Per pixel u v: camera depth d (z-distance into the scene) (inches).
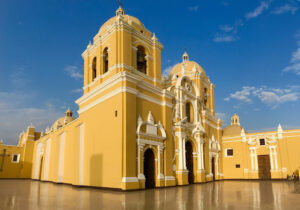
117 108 724.7
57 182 1055.0
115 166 693.3
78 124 890.1
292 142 1194.6
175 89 986.7
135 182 679.7
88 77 941.2
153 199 509.0
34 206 425.1
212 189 746.8
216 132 1322.6
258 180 1224.2
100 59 863.1
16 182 1210.0
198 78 1173.7
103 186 726.5
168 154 842.8
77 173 838.5
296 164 1165.7
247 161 1295.5
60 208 402.6
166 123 860.0
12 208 406.0
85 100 903.1
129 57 796.0
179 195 581.9
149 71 876.0
